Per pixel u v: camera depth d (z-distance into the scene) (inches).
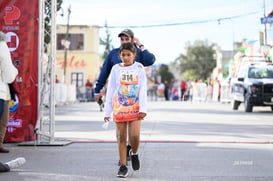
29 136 474.0
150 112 991.6
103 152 410.9
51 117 458.9
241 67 1098.1
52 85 460.1
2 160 372.8
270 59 1114.1
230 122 729.0
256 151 412.8
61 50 2506.2
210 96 1750.7
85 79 2513.5
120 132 304.0
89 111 1068.5
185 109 1117.7
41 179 300.2
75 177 305.9
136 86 300.2
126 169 305.9
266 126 660.1
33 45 473.7
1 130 410.9
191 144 457.7
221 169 331.0
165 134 551.5
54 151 418.3
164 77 5073.8
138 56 333.7
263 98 954.7
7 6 470.3
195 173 317.4
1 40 365.1
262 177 303.7
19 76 470.0
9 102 417.4
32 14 473.1
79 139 504.1
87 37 2517.2
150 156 386.3
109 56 340.2
